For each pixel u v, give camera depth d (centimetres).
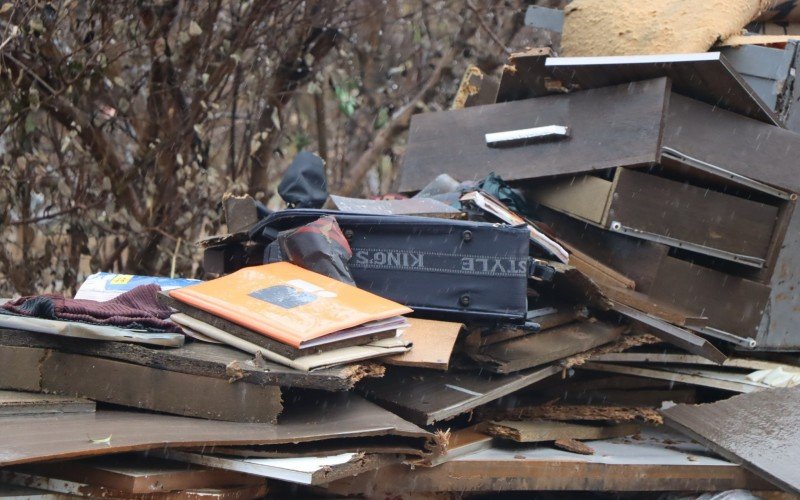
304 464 351
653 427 573
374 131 901
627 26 638
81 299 474
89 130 668
